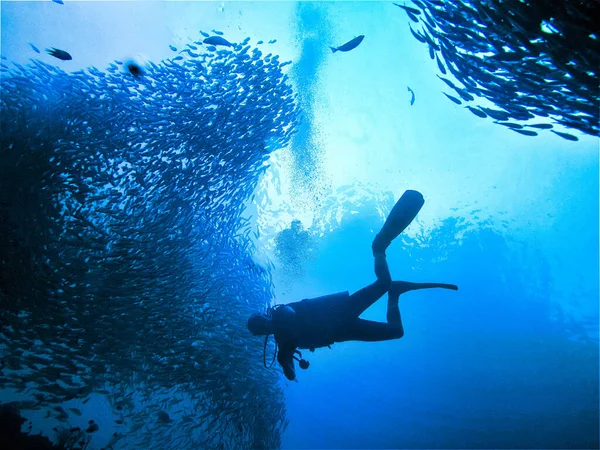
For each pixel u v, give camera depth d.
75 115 6.03
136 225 5.45
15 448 3.76
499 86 3.03
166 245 5.39
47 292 4.70
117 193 5.61
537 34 2.43
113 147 5.90
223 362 4.81
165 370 4.54
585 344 5.82
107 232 5.35
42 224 5.13
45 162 5.52
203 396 4.68
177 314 4.93
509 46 2.69
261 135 6.50
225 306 5.34
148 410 4.59
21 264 4.76
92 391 4.35
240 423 4.50
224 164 6.18
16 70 6.62
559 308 6.79
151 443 4.21
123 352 4.50
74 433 4.18
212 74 6.78
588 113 2.73
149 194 5.68
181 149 6.08
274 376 5.30
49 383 4.12
